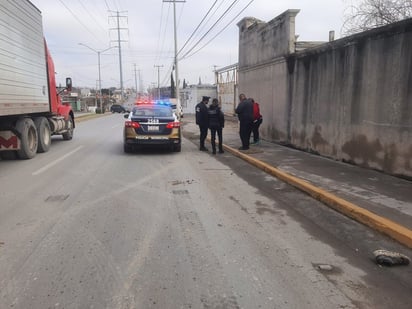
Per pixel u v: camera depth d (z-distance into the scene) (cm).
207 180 854
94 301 347
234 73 3328
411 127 748
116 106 6738
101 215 593
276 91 1428
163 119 1266
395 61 784
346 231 529
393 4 1273
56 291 364
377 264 427
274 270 410
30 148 1168
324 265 422
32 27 1221
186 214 600
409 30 744
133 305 341
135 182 830
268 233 519
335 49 1007
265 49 1530
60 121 1608
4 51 976
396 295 361
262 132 1595
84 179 859
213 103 1277
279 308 337
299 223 561
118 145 1535
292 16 1284
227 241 489
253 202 674
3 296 355
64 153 1293
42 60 1332
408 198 638
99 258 437
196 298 353
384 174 830
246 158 1116
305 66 1188
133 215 593
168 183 821
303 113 1216
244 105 1236
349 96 953
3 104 969
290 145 1325
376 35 839
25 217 584
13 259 434
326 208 636
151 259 434
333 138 1041
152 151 1344
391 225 507
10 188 771
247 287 373
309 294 361
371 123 871
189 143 1614
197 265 420
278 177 869
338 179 790
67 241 486
